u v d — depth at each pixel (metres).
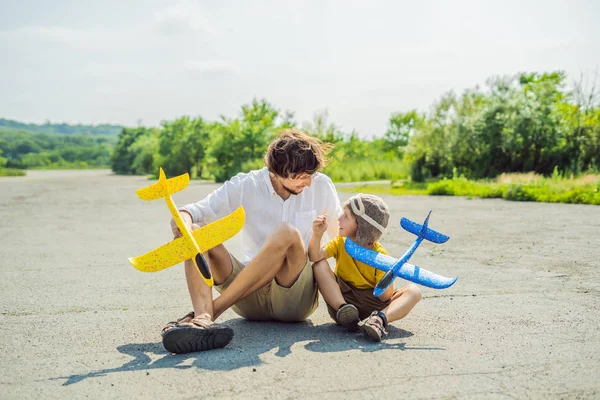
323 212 3.47
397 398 2.29
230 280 3.30
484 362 2.72
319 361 2.75
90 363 2.78
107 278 5.10
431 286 2.98
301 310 3.38
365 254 3.17
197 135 42.34
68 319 3.68
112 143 141.12
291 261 3.17
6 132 130.38
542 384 2.43
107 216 11.34
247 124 32.94
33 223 10.02
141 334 3.31
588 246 6.61
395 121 42.12
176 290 4.57
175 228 3.10
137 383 2.49
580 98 21.47
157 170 46.22
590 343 3.02
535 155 21.41
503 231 8.09
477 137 22.50
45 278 5.11
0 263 5.92
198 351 2.92
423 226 3.23
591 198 13.06
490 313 3.69
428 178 24.20
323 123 31.00
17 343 3.15
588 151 20.52
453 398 2.29
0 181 33.22
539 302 4.00
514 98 22.33
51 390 2.44
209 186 25.42
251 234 3.46
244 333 3.28
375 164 32.31
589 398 2.28
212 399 2.30
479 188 16.69
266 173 3.38
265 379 2.51
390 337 3.17
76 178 40.72
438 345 3.00
